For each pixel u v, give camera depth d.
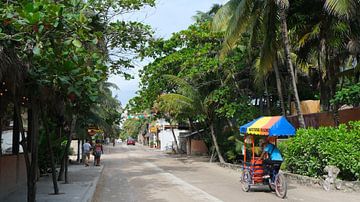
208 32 25.36
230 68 24.03
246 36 22.06
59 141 19.06
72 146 41.59
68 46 6.80
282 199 11.31
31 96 8.62
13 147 14.24
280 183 11.63
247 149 20.98
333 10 14.05
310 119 20.64
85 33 7.15
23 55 6.95
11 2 7.16
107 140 93.50
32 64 7.41
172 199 11.80
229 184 15.43
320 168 13.88
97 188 14.84
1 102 11.50
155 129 69.62
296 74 24.20
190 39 26.09
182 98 25.09
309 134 14.38
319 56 19.47
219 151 26.52
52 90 8.67
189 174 19.95
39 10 5.92
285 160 16.20
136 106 31.31
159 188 14.47
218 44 25.33
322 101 19.66
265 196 11.98
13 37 6.21
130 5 13.02
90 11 11.49
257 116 23.73
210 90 27.61
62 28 6.48
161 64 26.56
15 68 7.16
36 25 6.01
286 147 16.09
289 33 19.03
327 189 12.69
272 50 17.33
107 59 13.19
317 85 27.17
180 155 41.16
